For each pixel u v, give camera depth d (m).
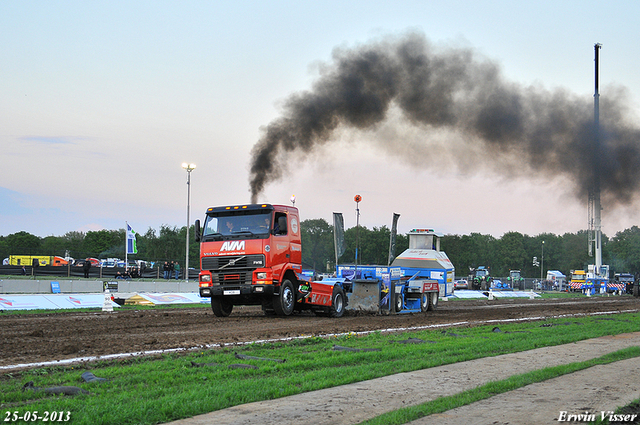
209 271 19.33
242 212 19.41
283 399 7.20
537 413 6.52
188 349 11.31
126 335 13.72
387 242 99.50
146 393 7.19
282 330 15.39
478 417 6.34
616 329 16.58
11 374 8.48
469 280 66.88
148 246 98.12
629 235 140.88
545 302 39.19
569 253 143.88
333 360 9.95
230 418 6.29
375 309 23.55
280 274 19.17
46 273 44.09
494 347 12.06
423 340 13.39
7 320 17.48
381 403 7.03
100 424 5.88
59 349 11.19
